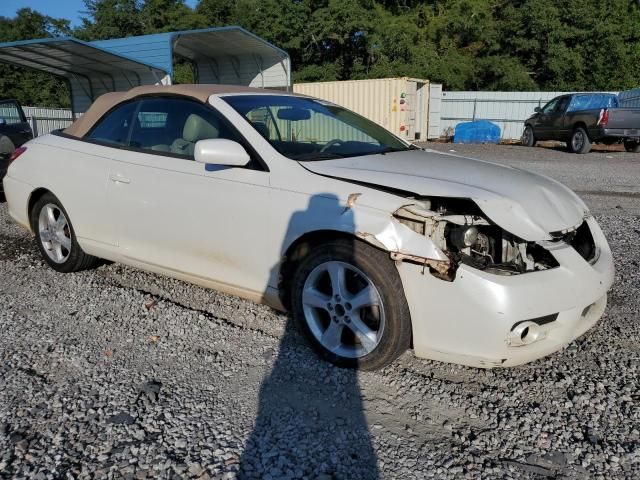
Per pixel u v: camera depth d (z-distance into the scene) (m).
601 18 31.06
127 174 4.11
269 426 2.75
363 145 4.11
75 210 4.50
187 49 20.14
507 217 2.96
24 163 4.96
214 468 2.43
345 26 29.17
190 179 3.76
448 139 25.17
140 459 2.49
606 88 31.05
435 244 2.92
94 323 3.91
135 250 4.17
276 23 29.72
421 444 2.64
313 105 4.41
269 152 3.52
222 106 3.82
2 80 35.72
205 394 3.03
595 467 2.48
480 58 32.72
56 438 2.63
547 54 31.97
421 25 34.38
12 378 3.17
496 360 2.88
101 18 37.66
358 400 2.99
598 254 3.43
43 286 4.62
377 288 3.04
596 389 3.11
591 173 12.03
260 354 3.48
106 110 4.54
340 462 2.50
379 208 3.03
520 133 25.73
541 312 2.86
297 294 3.37
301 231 3.25
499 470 2.46
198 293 4.46
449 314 2.89
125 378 3.18
